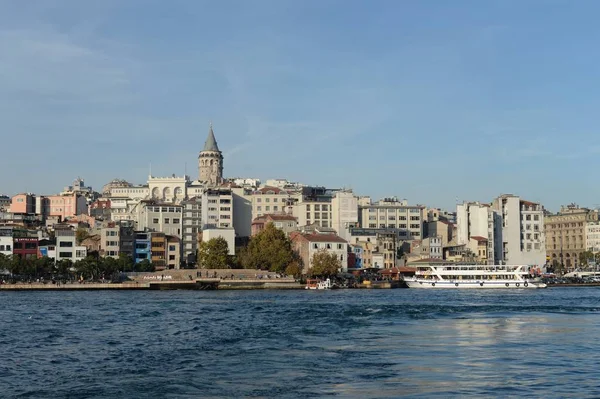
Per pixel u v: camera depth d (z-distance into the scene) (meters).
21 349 101.81
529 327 128.50
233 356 94.50
